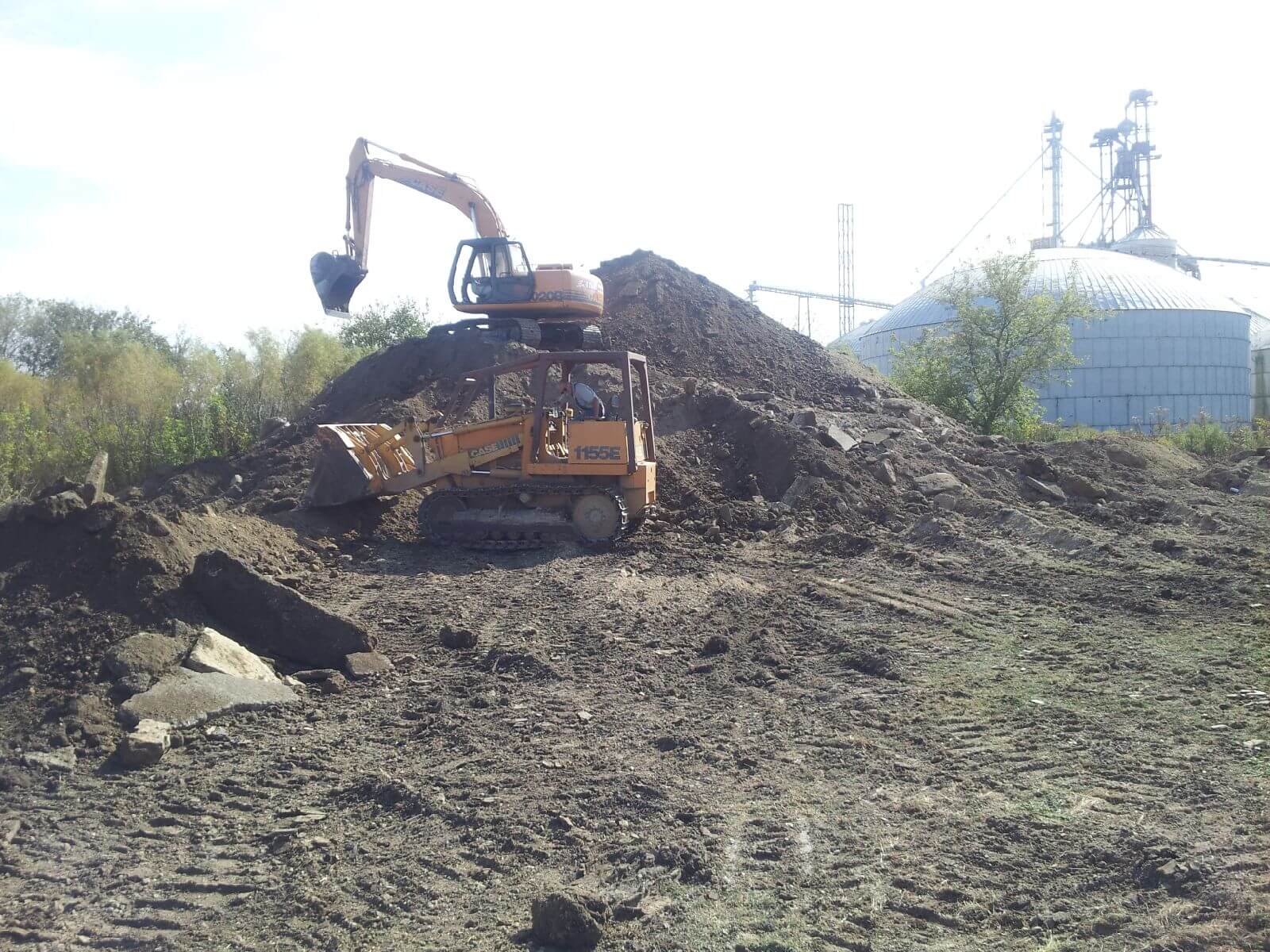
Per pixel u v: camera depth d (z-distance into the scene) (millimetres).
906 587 12180
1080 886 5047
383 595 11891
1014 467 18797
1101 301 53281
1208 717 7492
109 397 27266
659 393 20203
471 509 14812
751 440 18219
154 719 7512
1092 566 13141
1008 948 4555
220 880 5445
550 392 19984
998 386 31750
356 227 19797
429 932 4891
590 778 6633
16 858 5719
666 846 5621
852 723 7668
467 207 19625
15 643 8273
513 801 6301
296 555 13562
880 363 57969
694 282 26875
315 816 6180
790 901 5047
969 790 6328
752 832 5820
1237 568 12734
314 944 4816
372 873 5488
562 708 8047
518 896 5207
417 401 19078
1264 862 5051
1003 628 10383
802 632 10242
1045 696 8141
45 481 21656
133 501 18359
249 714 7938
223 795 6535
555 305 17938
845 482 16906
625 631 10195
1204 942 4391
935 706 7980
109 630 8484
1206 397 53062
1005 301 31562
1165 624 10375
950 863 5359
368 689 8602
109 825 6113
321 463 15164
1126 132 79562
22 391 28031
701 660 9344
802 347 25438
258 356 28312
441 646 9781
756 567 13422
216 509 16328
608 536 14406
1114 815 5844
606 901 5066
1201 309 53125
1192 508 16562
